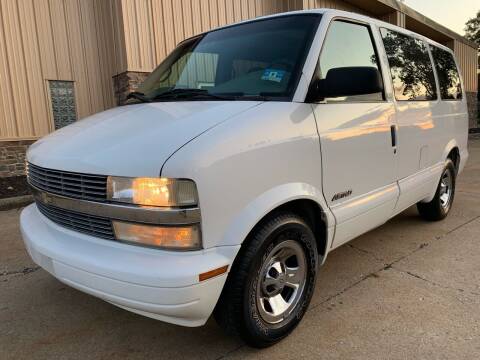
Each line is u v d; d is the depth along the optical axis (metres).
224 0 10.54
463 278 3.58
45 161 2.63
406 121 3.86
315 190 2.79
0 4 8.27
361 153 3.21
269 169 2.46
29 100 8.76
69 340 2.86
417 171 4.18
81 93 9.40
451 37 20.47
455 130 5.14
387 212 3.67
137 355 2.67
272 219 2.54
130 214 2.20
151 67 9.26
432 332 2.78
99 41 9.52
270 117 2.54
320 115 2.84
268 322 2.63
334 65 3.08
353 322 2.94
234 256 2.29
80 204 2.39
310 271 2.87
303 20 3.16
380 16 16.05
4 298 3.49
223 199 2.24
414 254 4.15
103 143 2.46
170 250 2.16
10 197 7.03
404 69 4.02
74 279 2.36
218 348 2.71
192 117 2.50
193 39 3.98
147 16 9.13
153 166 2.13
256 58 3.10
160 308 2.13
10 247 4.75
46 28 8.84
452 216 5.42
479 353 2.55
